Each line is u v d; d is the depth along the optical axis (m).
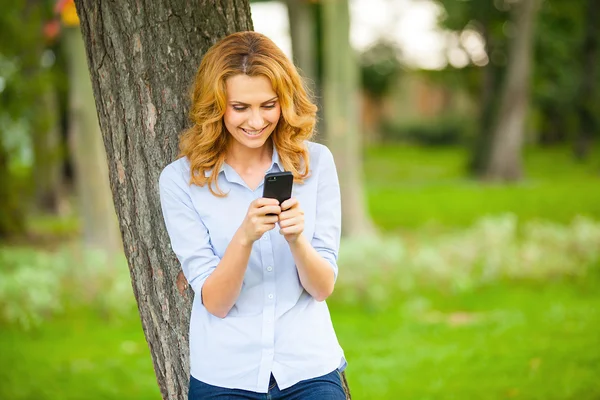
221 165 2.39
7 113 12.71
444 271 9.23
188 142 2.41
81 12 2.77
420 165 31.69
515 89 23.34
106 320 8.19
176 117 2.73
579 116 29.84
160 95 2.72
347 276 8.73
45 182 17.95
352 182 12.90
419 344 6.86
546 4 27.53
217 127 2.33
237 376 2.36
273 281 2.38
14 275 8.65
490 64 25.75
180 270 2.74
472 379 5.69
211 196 2.39
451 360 6.22
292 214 2.21
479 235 10.64
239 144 2.43
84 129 11.40
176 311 2.75
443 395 5.38
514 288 9.25
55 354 6.95
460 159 34.22
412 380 5.76
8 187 14.25
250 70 2.24
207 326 2.40
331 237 2.45
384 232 14.45
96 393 5.85
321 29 27.39
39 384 6.07
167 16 2.71
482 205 18.25
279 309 2.38
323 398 2.36
